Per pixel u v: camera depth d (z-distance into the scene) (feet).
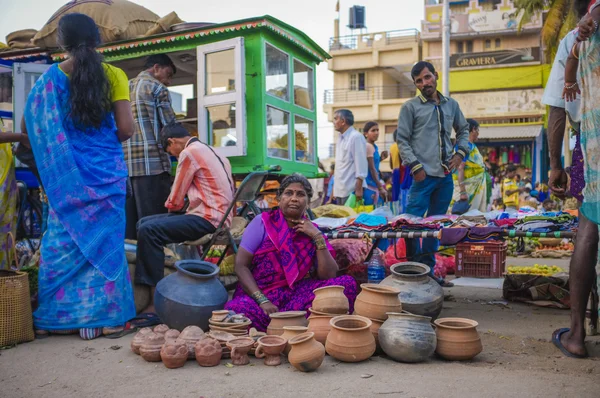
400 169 22.70
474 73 77.25
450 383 8.09
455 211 22.76
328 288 10.19
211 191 13.70
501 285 18.56
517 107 75.41
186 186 13.73
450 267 22.21
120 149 12.13
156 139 16.65
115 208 11.71
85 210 11.32
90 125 11.41
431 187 16.31
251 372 8.91
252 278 11.23
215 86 18.16
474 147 22.97
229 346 9.43
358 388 7.94
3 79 19.60
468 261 20.17
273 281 11.45
